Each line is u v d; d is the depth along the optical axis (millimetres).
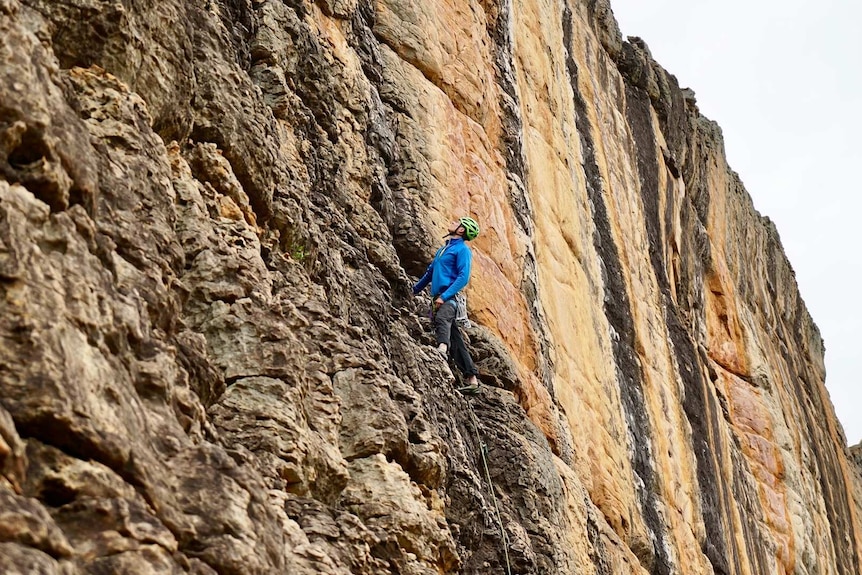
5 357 4703
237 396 7242
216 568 5207
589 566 14344
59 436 4750
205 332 7359
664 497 20891
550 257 18266
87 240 5629
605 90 25609
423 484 9117
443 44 15992
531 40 20328
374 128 13508
